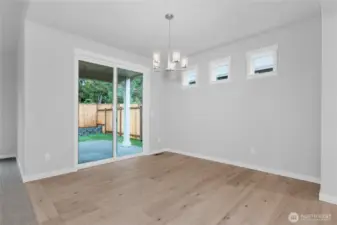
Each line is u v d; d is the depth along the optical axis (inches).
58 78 148.1
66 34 152.7
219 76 193.2
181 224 84.5
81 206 99.9
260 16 130.2
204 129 199.6
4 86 212.8
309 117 134.1
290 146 143.1
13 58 217.0
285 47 145.4
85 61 168.4
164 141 236.4
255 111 161.9
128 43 177.3
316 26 131.0
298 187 124.7
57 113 147.7
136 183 132.3
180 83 221.6
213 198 109.7
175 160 193.6
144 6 117.0
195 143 208.1
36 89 137.0
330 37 104.7
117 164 179.2
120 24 140.7
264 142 156.9
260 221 86.8
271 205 101.3
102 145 194.4
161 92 233.6
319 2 107.9
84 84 172.9
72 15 127.1
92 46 169.6
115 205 101.2
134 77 215.9
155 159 197.6
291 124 142.6
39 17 129.5
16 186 125.6
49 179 138.4
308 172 135.0
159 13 125.6
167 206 100.3
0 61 210.5
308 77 134.5
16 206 99.4
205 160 193.8
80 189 121.5
